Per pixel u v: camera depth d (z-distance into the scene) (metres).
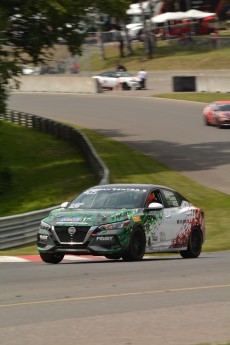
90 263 50.75
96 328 27.06
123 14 136.38
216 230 75.06
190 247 54.81
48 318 29.20
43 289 37.56
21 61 137.50
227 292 36.00
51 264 51.22
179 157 126.62
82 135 133.62
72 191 104.81
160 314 29.81
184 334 25.95
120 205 50.81
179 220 53.62
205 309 30.94
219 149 133.00
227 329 26.81
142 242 50.22
